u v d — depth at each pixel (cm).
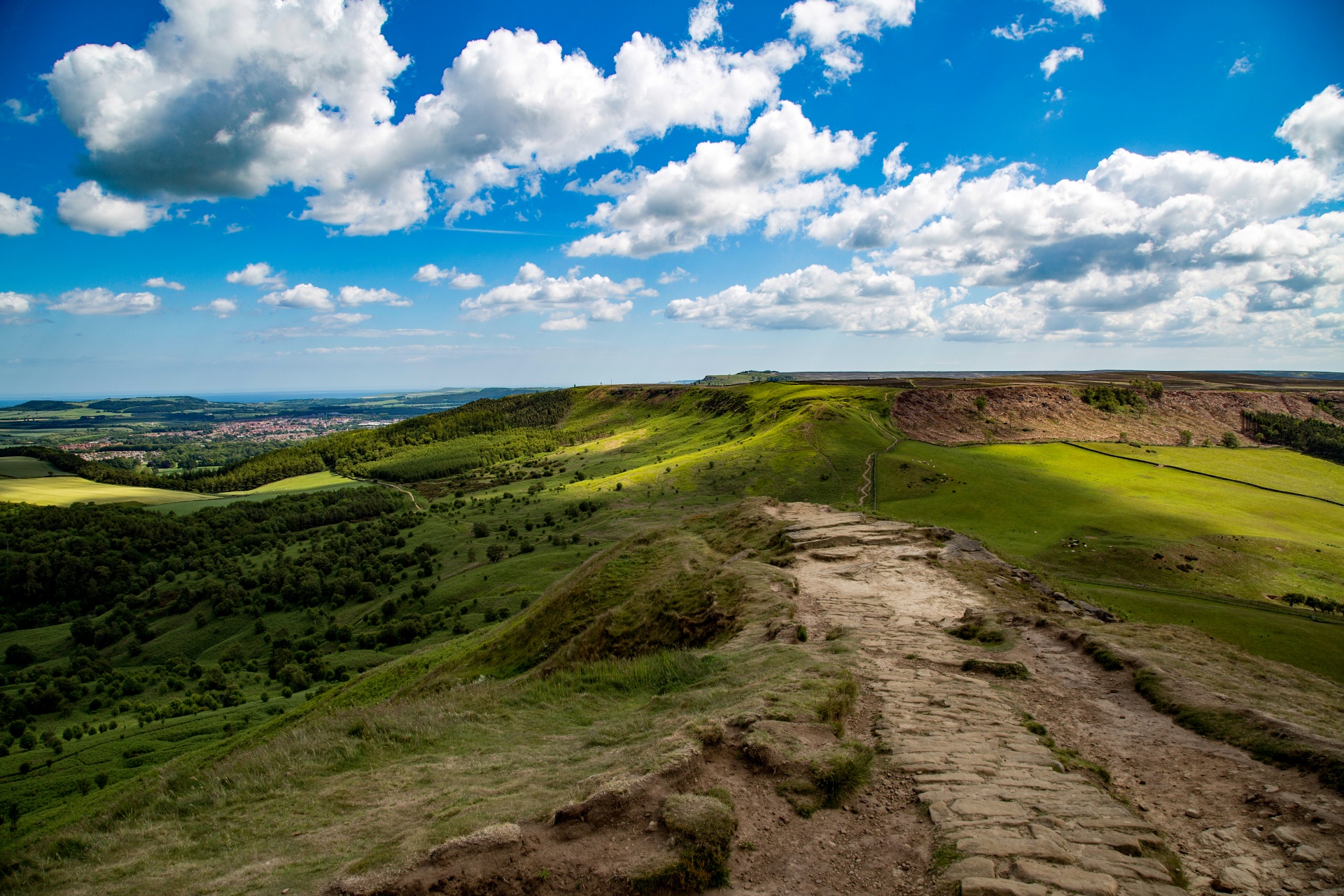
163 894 918
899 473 11675
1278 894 702
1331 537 8488
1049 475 11481
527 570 11612
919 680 1427
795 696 1244
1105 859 740
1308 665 4778
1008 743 1090
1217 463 12825
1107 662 1543
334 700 4144
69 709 9369
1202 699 1243
